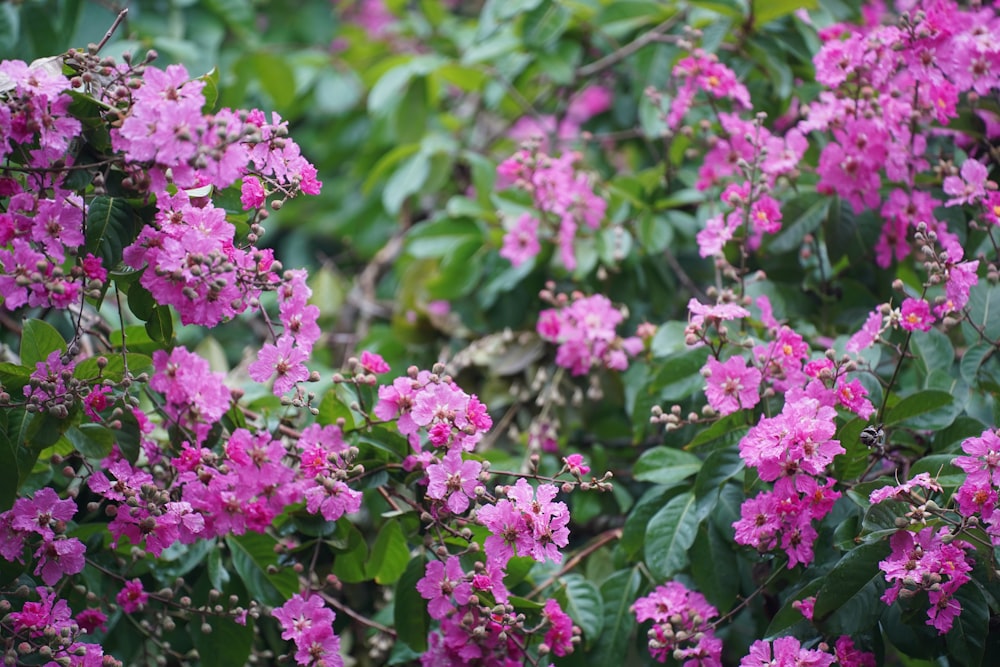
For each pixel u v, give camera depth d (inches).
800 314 71.8
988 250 70.6
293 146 64.9
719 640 66.7
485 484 66.2
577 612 68.3
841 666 65.1
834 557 65.9
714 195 73.5
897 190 70.4
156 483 66.2
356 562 67.9
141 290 64.4
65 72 63.8
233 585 67.9
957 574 63.3
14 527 63.9
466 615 65.2
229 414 67.1
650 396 70.5
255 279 64.5
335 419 66.7
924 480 63.5
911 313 65.9
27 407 63.6
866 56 69.3
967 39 68.8
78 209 63.4
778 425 64.4
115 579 67.7
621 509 71.9
